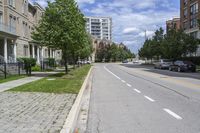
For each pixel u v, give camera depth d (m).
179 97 12.20
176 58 47.59
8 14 36.62
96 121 7.85
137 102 10.98
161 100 11.38
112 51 131.00
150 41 75.12
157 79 22.95
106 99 11.99
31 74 28.64
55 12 26.20
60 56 73.62
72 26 26.23
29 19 48.69
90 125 7.41
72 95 12.58
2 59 33.72
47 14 26.64
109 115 8.62
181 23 66.88
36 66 39.44
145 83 19.39
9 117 7.75
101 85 18.59
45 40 26.45
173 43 46.00
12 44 38.88
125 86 17.55
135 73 32.97
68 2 27.03
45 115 8.04
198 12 56.91
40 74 29.12
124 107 9.91
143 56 86.50
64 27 26.11
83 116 8.58
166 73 32.66
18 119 7.49
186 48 45.25
